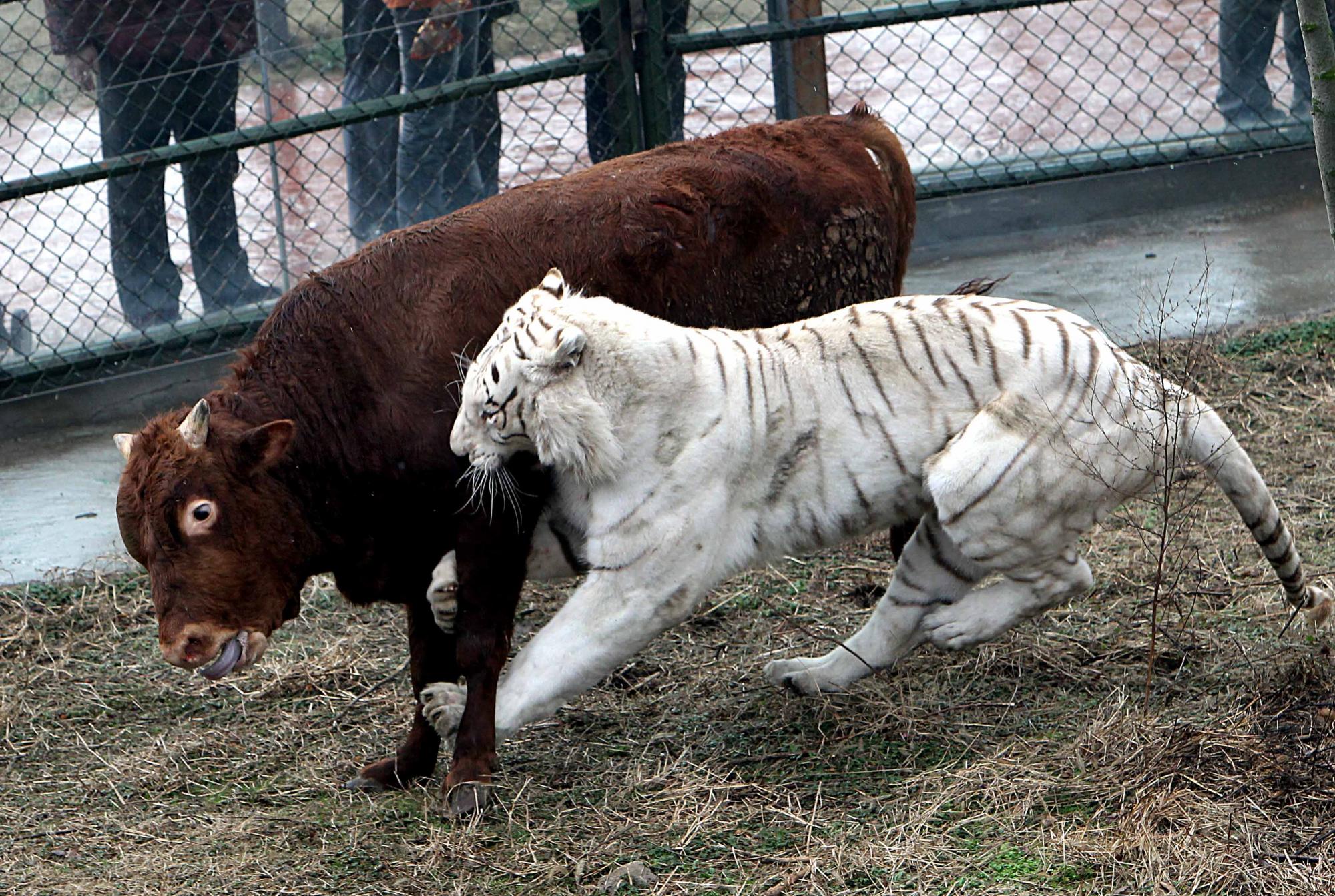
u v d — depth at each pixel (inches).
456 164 585.9
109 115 550.6
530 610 401.1
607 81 558.3
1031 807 284.8
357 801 313.7
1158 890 254.1
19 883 288.7
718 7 789.2
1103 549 396.5
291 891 281.1
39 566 444.5
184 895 281.7
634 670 364.5
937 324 310.5
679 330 300.7
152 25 539.8
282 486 292.5
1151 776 285.7
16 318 574.9
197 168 561.6
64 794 326.6
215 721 358.0
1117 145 634.2
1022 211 655.8
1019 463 300.7
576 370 288.4
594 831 293.4
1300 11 273.4
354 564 312.0
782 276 358.0
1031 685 338.3
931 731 321.4
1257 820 268.4
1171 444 311.9
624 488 295.1
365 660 382.6
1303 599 324.8
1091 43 874.1
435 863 285.4
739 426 299.7
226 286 579.5
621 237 328.5
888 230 382.0
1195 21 895.7
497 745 304.3
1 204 677.3
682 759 317.4
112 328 592.7
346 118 542.6
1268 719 300.2
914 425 307.0
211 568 281.9
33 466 519.5
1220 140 645.3
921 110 786.8
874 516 314.5
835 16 567.8
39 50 579.8
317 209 647.8
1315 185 660.7
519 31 688.4
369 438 302.2
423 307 308.5
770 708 339.0
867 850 275.1
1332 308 548.7
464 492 306.0
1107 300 568.4
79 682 381.1
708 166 346.9
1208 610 360.8
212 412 291.9
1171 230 639.8
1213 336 527.5
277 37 557.0
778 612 391.2
